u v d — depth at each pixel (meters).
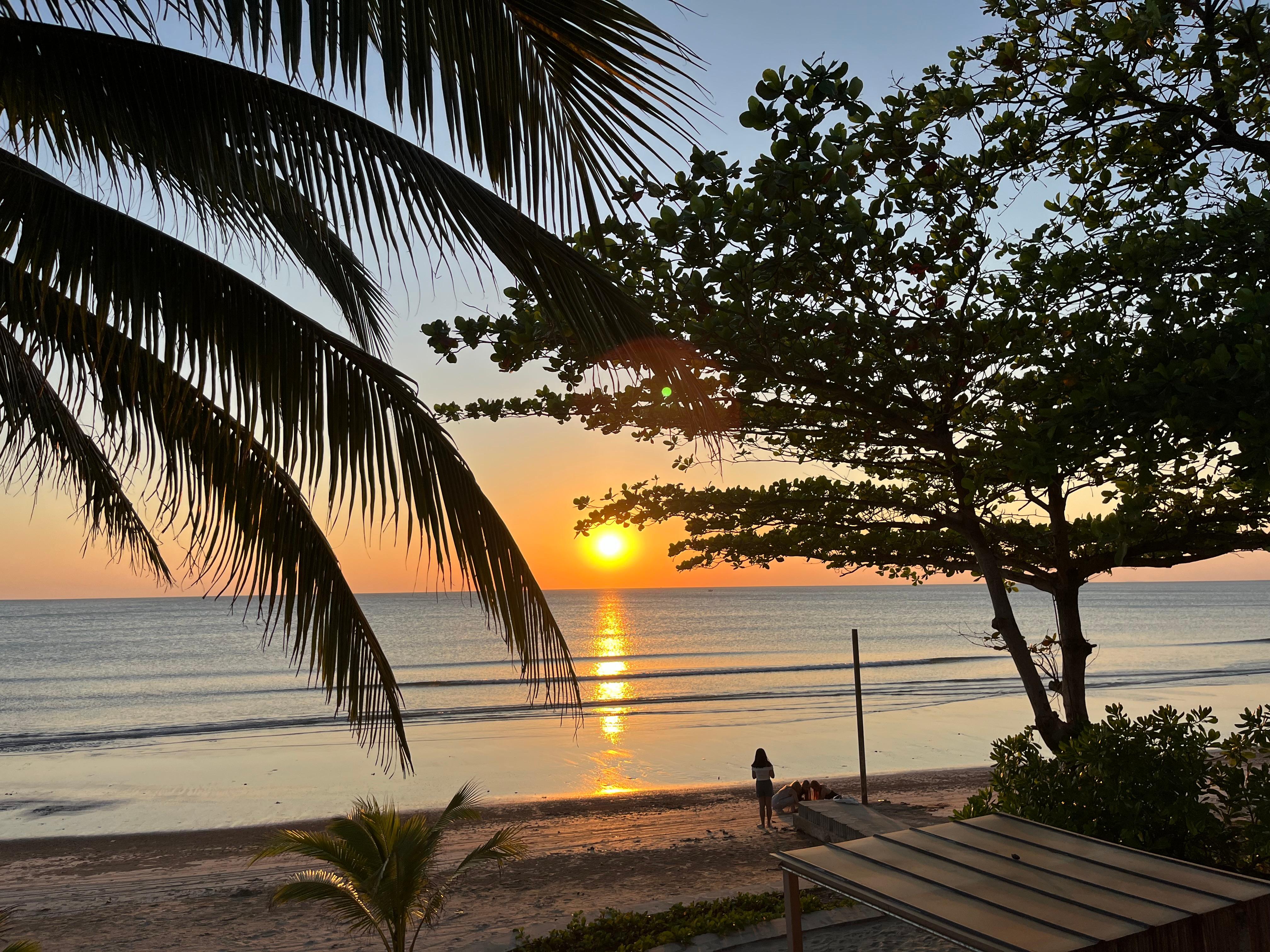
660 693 46.38
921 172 6.53
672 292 6.04
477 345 6.68
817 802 15.09
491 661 67.75
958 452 7.54
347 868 7.95
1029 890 3.98
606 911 8.98
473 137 2.48
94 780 26.03
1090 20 6.40
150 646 87.50
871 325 6.21
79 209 2.94
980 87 6.67
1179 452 4.96
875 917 8.07
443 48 2.40
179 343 3.02
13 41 2.68
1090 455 5.37
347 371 3.37
